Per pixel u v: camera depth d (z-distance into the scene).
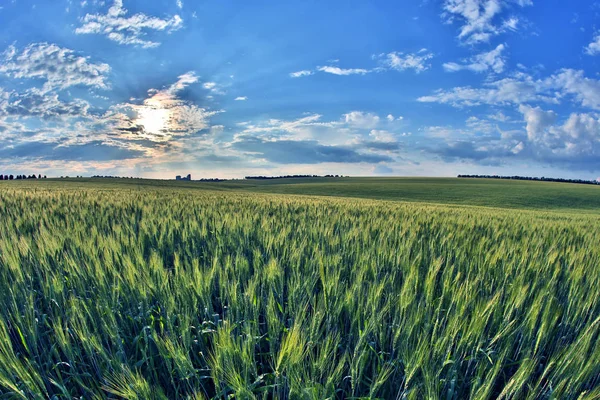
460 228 7.24
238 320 2.43
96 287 2.94
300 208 11.04
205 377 2.00
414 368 1.93
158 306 2.85
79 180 65.56
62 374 2.29
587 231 8.59
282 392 1.98
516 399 1.96
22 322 2.38
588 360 2.10
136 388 1.72
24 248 3.73
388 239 5.20
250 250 4.48
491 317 2.79
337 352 2.45
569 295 3.09
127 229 5.30
